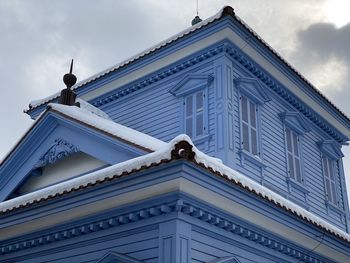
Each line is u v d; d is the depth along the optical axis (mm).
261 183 11945
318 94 15109
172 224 6934
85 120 9531
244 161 11570
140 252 7238
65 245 8430
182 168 6309
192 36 12344
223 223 7582
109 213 7562
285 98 14367
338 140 17375
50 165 10344
